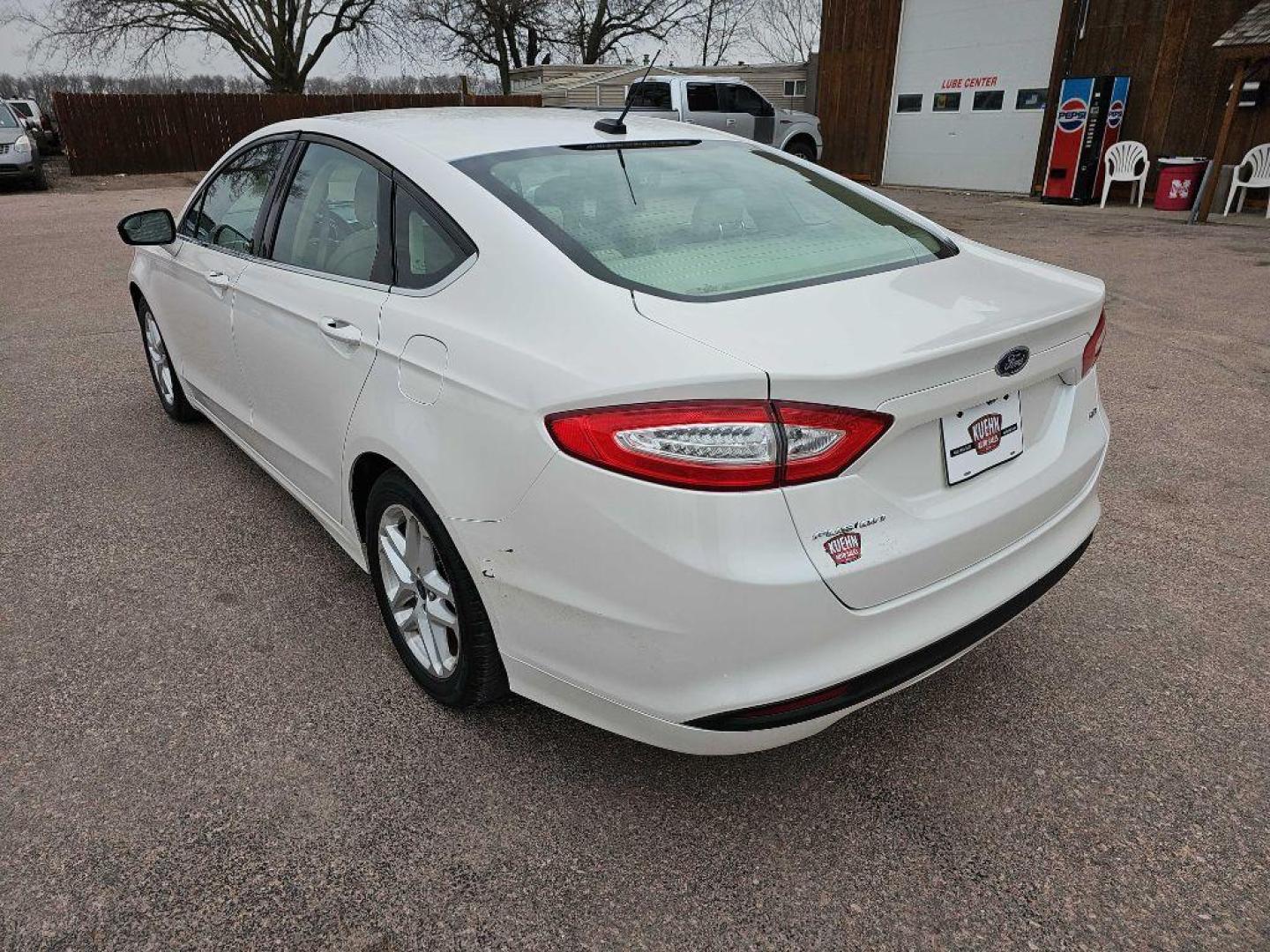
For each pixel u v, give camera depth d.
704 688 1.75
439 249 2.29
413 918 1.86
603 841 2.06
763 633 1.70
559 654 1.96
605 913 1.87
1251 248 9.47
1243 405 4.88
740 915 1.87
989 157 15.36
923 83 16.25
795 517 1.68
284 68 30.05
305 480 2.97
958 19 15.29
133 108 20.41
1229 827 2.09
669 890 1.93
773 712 1.75
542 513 1.86
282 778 2.24
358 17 30.75
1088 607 2.99
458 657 2.32
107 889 1.92
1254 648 2.76
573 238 2.13
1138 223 11.45
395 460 2.26
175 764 2.28
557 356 1.87
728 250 2.23
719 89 15.90
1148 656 2.73
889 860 2.00
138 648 2.77
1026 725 2.44
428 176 2.39
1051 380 2.23
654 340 1.78
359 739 2.38
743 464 1.65
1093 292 2.29
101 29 28.25
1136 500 3.77
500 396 1.94
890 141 17.23
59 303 7.43
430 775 2.25
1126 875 1.96
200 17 28.42
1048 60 14.00
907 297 2.06
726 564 1.66
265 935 1.82
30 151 16.38
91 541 3.44
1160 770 2.26
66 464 4.16
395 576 2.54
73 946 1.79
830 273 2.20
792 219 2.49
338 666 2.69
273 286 2.93
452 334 2.12
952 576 1.94
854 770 2.28
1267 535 3.45
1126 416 4.75
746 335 1.78
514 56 35.44
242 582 3.16
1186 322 6.61
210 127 21.39
